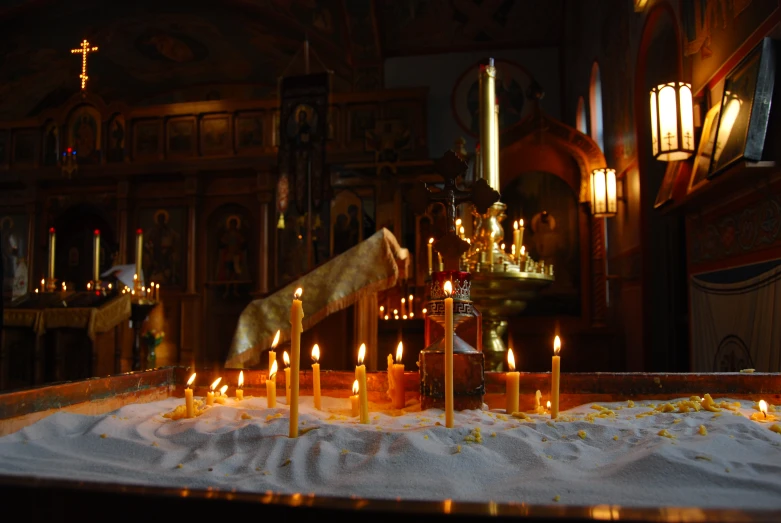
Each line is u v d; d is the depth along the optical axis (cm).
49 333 847
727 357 438
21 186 1484
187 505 93
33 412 202
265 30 1427
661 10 591
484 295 510
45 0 1345
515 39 1328
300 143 1020
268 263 1345
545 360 806
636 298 688
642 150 659
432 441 170
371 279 342
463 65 1356
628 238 729
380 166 1004
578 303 811
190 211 1397
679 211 505
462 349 234
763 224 385
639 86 665
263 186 1361
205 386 290
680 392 257
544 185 834
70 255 1539
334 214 1205
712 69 456
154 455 171
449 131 1346
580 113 1121
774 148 356
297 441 171
